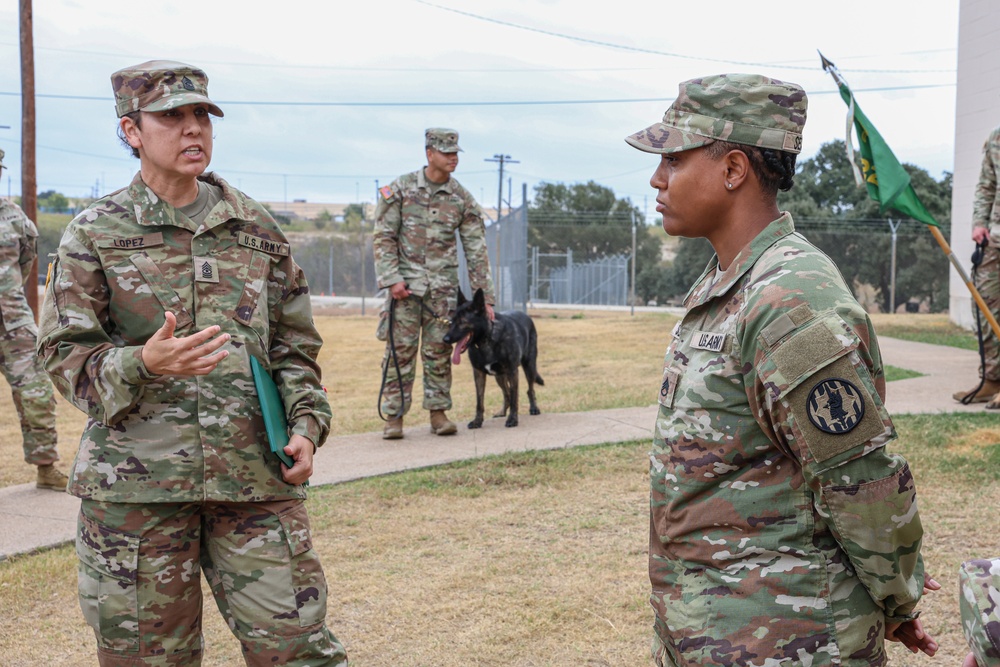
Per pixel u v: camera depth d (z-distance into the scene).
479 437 6.93
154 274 2.41
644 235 52.25
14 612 3.78
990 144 6.57
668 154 1.84
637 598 3.67
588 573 3.97
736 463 1.74
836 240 35.47
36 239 5.70
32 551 4.50
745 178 1.81
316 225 60.88
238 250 2.52
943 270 34.44
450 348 7.08
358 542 4.52
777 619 1.67
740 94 1.79
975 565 1.45
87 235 2.38
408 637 3.43
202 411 2.39
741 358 1.71
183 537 2.42
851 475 1.58
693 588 1.80
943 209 34.91
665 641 1.90
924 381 8.23
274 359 2.65
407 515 4.95
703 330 1.82
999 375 6.84
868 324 1.67
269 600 2.43
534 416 7.88
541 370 11.57
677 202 1.86
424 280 6.88
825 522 1.68
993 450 5.42
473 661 3.22
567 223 52.56
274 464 2.48
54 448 5.70
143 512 2.37
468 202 7.02
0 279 5.43
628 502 5.02
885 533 1.60
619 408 8.08
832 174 38.12
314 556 2.54
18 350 5.55
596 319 21.83
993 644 1.35
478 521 4.80
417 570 4.11
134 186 2.48
